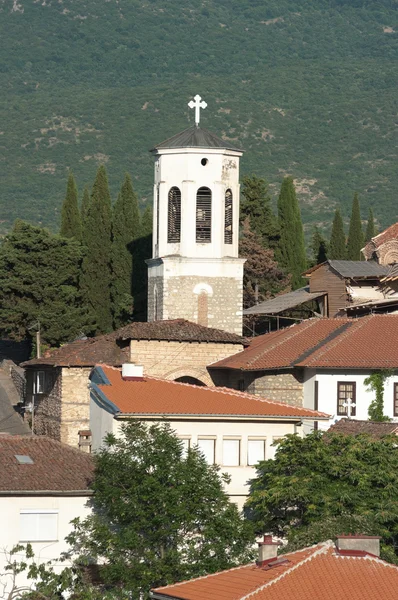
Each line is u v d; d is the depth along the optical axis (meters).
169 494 122.94
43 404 188.38
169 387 150.00
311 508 126.75
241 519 126.75
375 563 98.88
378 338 167.38
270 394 168.50
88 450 150.12
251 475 143.75
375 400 162.12
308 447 135.25
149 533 122.44
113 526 127.38
